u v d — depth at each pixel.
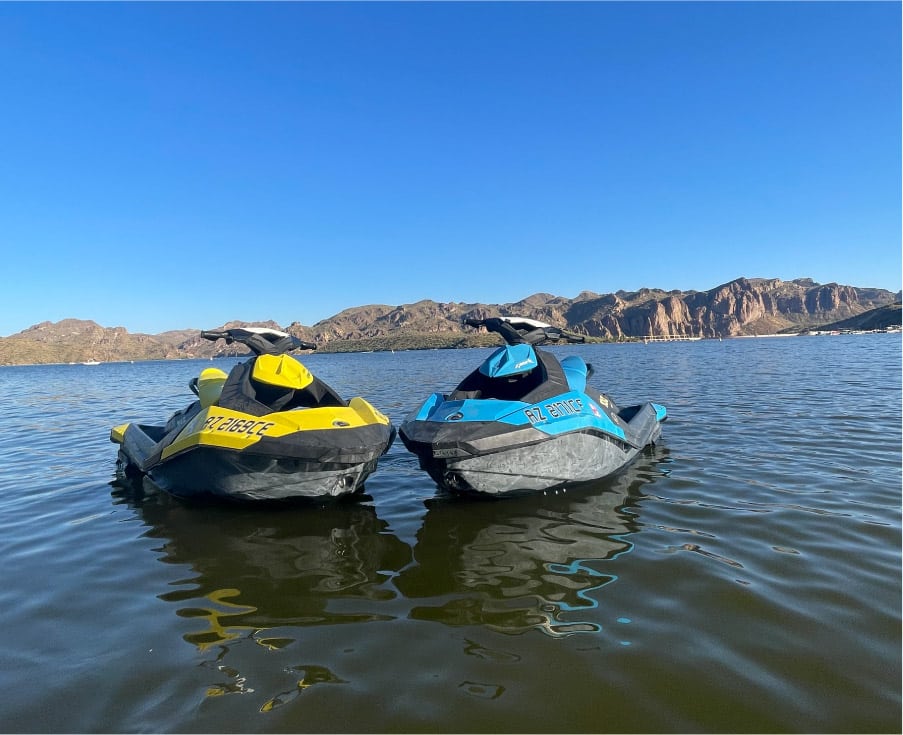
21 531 5.47
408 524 5.39
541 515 5.51
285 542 4.95
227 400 6.16
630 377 23.81
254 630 3.35
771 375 22.47
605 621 3.35
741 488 6.15
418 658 2.99
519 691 2.69
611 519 5.29
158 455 6.24
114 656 3.09
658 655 2.97
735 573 3.97
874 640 3.06
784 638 3.10
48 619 3.58
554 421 6.05
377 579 4.09
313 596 3.82
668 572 4.02
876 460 7.24
